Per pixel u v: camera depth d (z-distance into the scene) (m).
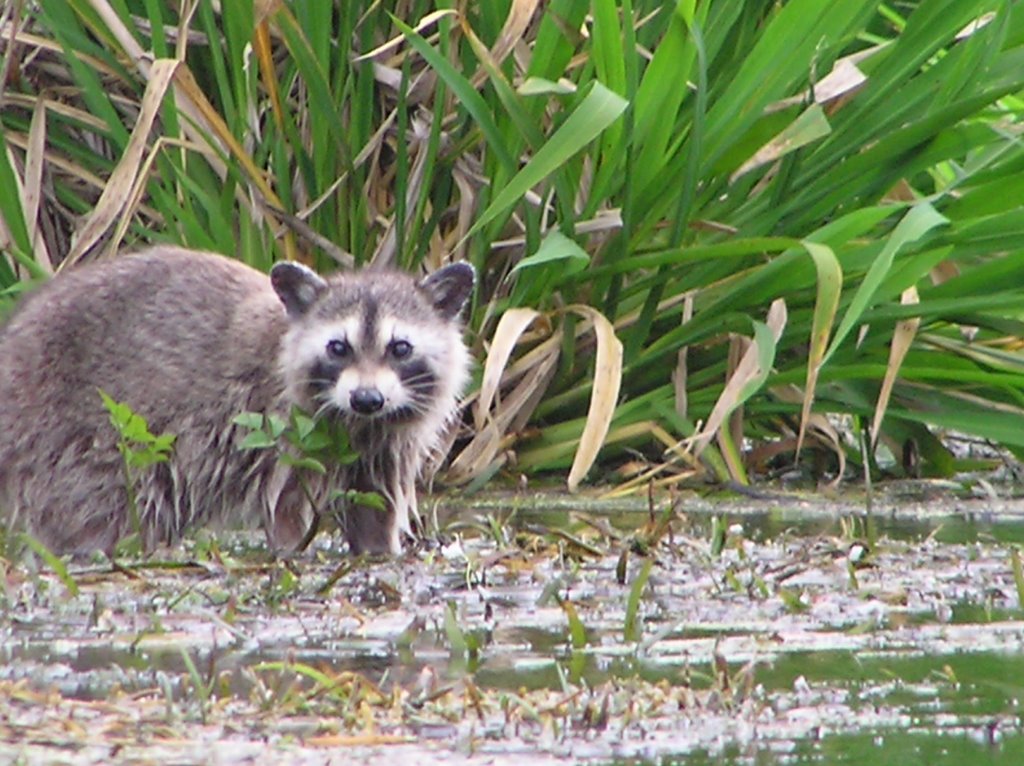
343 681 6.34
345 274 10.28
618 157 11.09
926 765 5.59
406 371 9.86
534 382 11.66
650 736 5.93
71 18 11.90
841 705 6.40
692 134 10.73
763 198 11.68
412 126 11.84
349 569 8.77
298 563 9.30
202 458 9.80
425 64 11.95
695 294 11.77
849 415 13.06
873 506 11.27
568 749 5.76
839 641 7.44
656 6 11.87
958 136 11.16
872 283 9.89
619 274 11.41
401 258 11.49
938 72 11.37
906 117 11.42
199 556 9.14
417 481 11.63
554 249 10.53
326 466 9.83
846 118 11.48
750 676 6.48
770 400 12.12
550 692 6.40
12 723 5.83
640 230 11.55
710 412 11.99
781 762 5.64
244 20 11.36
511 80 11.31
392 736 5.82
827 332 10.16
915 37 11.27
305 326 9.83
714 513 10.91
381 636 7.45
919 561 9.26
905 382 11.93
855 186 11.41
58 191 12.43
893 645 7.40
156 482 9.71
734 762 5.65
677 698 6.34
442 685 6.52
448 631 7.13
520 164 11.57
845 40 11.34
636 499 11.38
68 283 10.01
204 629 7.50
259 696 6.21
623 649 7.22
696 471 11.76
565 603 7.38
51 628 7.50
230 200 11.57
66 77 12.42
